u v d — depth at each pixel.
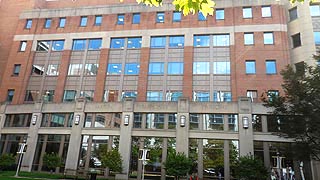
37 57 40.91
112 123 31.84
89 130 31.78
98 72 37.66
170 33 37.28
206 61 35.47
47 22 42.72
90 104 32.97
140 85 35.69
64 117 33.69
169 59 36.47
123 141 30.00
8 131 35.19
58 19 42.19
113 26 39.59
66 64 39.12
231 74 34.06
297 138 22.03
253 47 34.41
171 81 35.41
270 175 26.75
